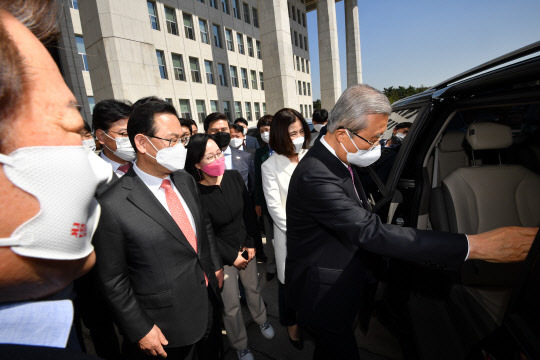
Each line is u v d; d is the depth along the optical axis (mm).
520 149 1770
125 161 1982
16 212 250
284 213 1931
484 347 881
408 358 1505
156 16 16719
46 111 267
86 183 309
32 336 285
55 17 306
